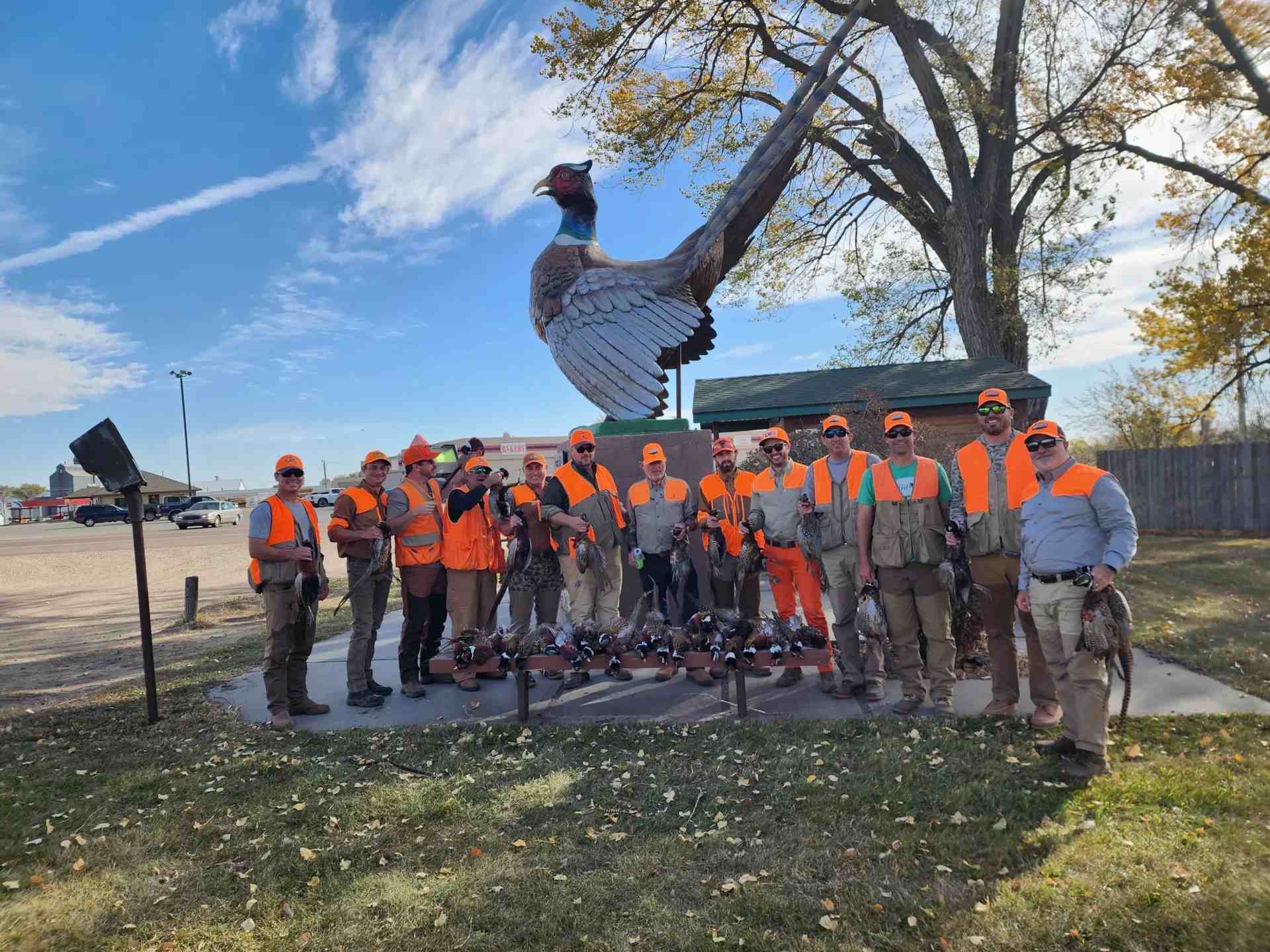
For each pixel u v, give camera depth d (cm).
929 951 275
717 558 645
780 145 805
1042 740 461
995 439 512
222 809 432
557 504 627
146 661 623
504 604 1173
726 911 307
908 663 537
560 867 349
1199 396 2841
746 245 870
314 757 511
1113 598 425
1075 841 341
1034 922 285
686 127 2083
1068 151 1969
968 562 517
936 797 394
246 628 1170
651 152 1969
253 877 354
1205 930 273
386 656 845
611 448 746
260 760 507
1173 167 2000
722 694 609
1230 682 555
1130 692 502
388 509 666
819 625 610
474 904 322
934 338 2341
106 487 620
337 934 308
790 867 336
